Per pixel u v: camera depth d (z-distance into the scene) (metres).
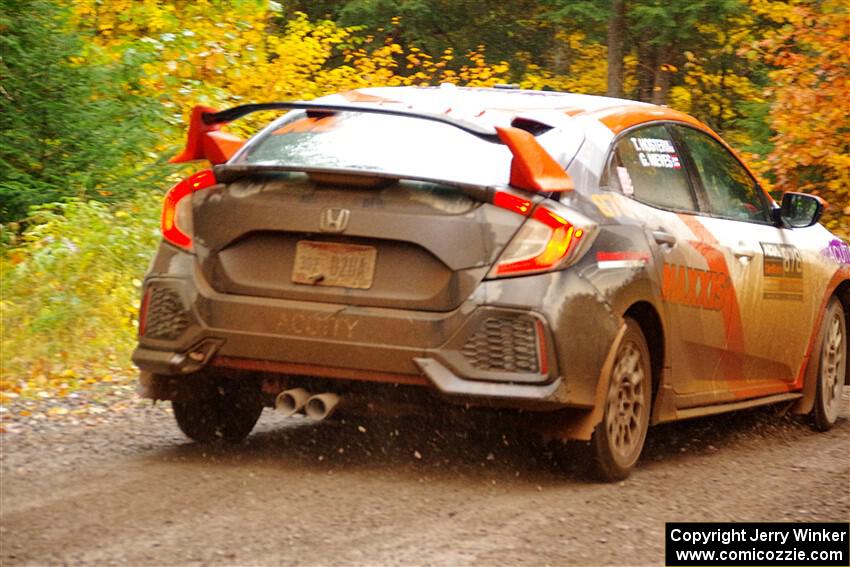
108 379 16.27
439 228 10.54
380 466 11.88
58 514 9.67
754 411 16.84
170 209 11.45
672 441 14.45
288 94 31.05
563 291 10.62
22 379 15.83
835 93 29.89
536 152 10.74
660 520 10.40
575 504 10.76
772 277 14.70
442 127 11.74
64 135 20.58
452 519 10.04
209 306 11.00
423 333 10.50
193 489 10.63
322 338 10.67
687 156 13.78
